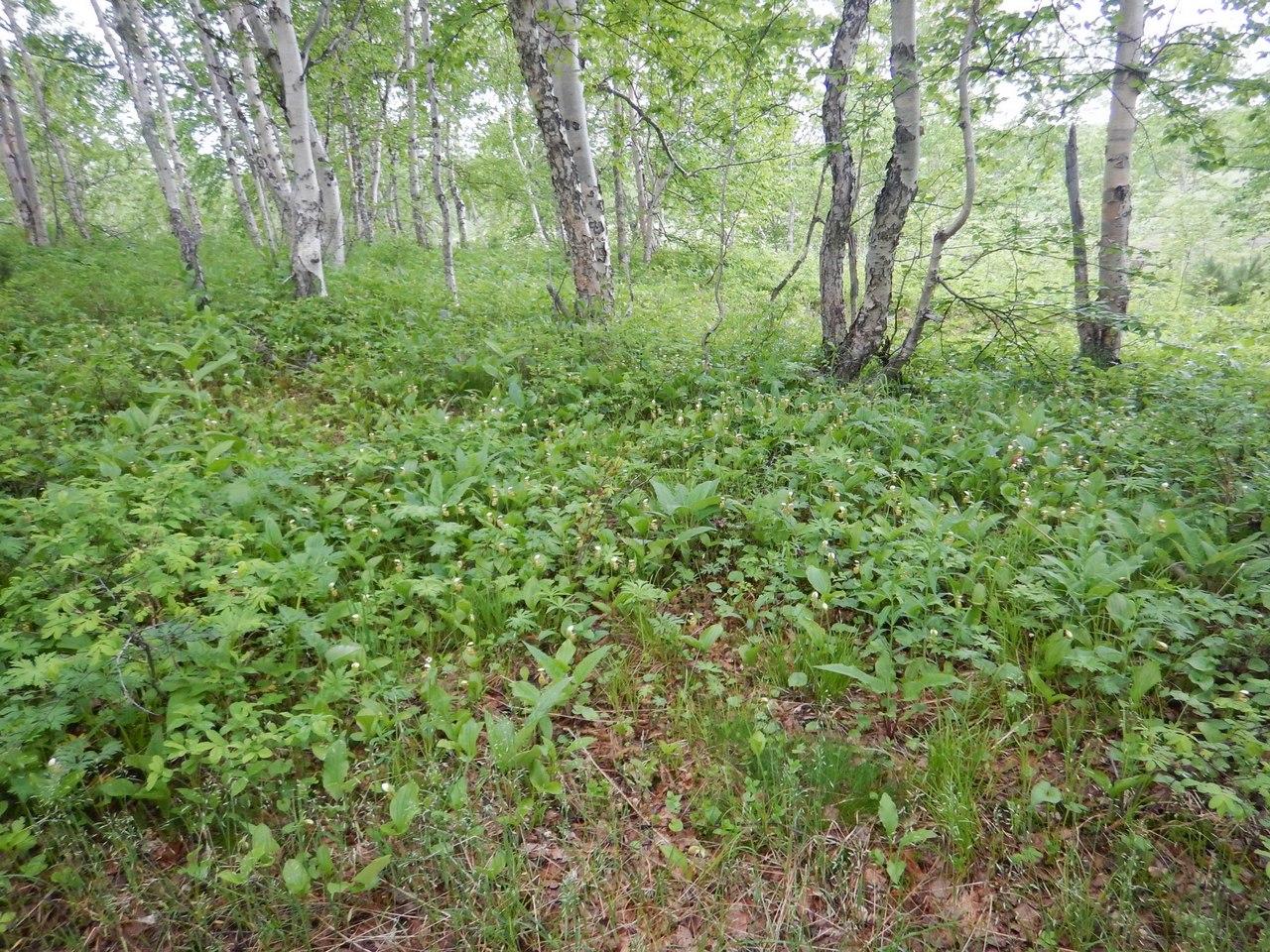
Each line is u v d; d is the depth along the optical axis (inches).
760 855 108.8
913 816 111.4
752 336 374.3
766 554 173.8
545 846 109.9
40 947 92.4
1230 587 156.3
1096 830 109.0
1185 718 125.9
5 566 147.8
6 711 109.5
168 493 165.2
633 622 157.9
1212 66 272.2
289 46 355.6
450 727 121.8
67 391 242.1
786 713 135.2
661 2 289.3
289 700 131.1
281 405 251.0
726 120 374.0
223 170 796.0
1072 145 351.9
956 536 169.5
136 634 116.1
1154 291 584.1
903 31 267.3
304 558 151.5
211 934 94.7
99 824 102.9
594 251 365.4
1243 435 215.2
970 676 138.8
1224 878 101.2
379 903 101.1
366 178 940.6
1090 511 184.7
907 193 285.1
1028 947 95.3
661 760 125.5
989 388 282.7
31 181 614.2
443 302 394.3
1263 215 579.8
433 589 147.3
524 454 220.5
